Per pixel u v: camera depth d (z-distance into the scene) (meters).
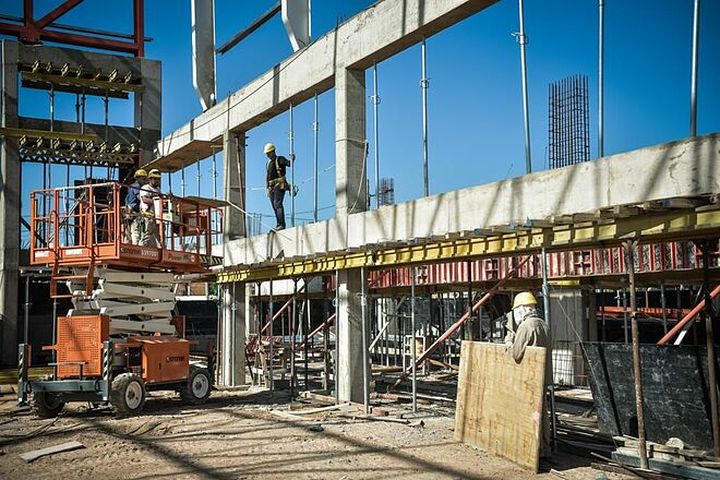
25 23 25.80
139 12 27.53
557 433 10.52
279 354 22.44
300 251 17.09
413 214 13.41
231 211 20.81
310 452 10.25
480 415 10.29
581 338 18.42
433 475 8.80
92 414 14.30
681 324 11.36
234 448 10.66
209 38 22.70
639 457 8.69
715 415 8.25
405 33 13.67
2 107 24.45
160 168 26.14
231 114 20.62
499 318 22.98
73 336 14.04
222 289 20.64
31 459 10.13
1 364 24.09
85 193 16.69
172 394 17.48
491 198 11.61
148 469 9.45
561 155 21.97
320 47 16.45
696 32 9.23
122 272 15.02
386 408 14.38
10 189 24.42
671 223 8.18
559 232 9.76
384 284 20.66
